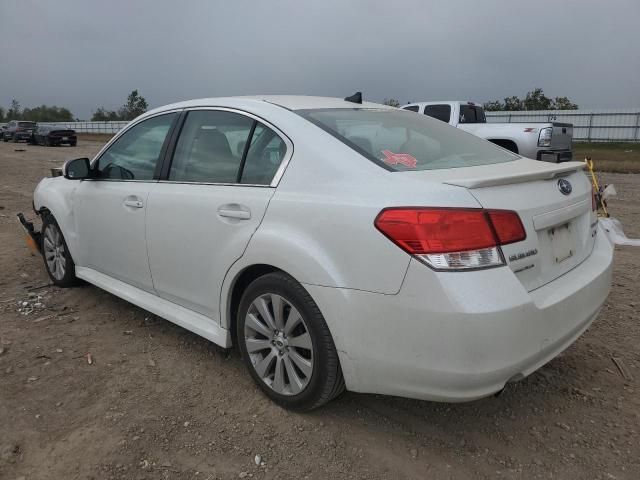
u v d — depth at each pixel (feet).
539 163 10.68
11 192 38.99
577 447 8.76
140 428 9.22
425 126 11.46
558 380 10.78
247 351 10.12
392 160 9.09
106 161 13.91
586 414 9.65
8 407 9.80
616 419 9.48
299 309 8.95
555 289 8.54
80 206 14.29
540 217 8.46
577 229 9.76
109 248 13.38
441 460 8.50
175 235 11.17
